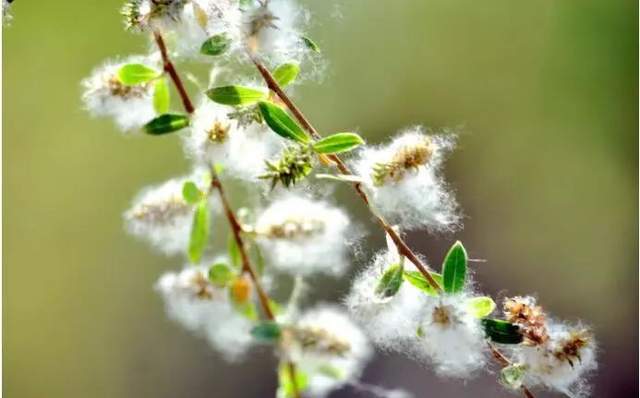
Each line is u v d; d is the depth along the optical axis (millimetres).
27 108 1474
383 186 587
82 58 1474
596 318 1481
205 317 567
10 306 1434
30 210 1459
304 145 584
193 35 592
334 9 871
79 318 1443
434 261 1211
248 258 566
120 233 1463
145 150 1480
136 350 1426
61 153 1479
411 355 591
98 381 1428
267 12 589
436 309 577
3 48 1458
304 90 1459
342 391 1233
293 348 544
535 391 903
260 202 628
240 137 587
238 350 566
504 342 581
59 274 1454
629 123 1510
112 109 598
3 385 1408
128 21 593
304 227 562
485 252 1505
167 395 1415
